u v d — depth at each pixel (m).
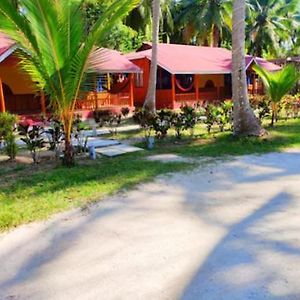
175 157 8.68
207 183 6.52
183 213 5.14
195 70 21.28
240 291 3.25
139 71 18.45
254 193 5.94
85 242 4.31
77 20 7.07
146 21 31.08
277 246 4.05
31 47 6.77
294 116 15.85
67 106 7.57
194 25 32.12
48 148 9.38
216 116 12.13
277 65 27.86
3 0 6.23
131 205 5.48
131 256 3.94
